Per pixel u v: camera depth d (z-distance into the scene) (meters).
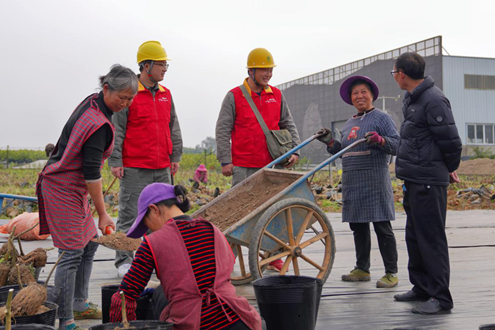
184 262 2.58
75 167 3.16
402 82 4.08
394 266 4.82
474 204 14.43
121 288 2.63
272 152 5.43
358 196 4.82
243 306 2.63
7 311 2.30
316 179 22.38
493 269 5.65
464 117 40.53
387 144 4.64
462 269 5.66
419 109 3.95
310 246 7.47
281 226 4.37
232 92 5.52
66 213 3.16
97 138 3.11
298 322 3.06
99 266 6.00
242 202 4.89
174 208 2.77
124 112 5.15
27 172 25.89
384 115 4.83
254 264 4.12
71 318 3.24
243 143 5.47
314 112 51.81
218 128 5.52
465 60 40.56
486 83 41.09
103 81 3.22
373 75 44.34
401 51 41.66
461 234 8.55
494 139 41.28
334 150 5.16
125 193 5.24
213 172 29.53
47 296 3.12
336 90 48.69
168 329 2.42
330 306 4.13
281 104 5.68
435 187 3.95
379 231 4.82
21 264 3.46
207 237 2.67
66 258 3.22
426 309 3.90
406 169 4.04
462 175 27.59
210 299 2.57
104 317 3.16
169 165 5.43
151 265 2.61
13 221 8.08
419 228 3.99
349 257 6.54
